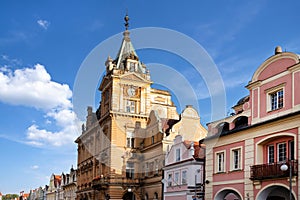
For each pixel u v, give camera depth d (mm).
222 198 23406
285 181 18422
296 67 18734
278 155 19734
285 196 19906
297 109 18422
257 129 20875
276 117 19547
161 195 28109
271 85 20484
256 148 20766
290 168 16641
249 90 22359
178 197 27562
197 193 25578
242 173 21500
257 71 21641
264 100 20922
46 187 95438
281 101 19859
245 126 21797
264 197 19766
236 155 22625
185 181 27047
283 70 19719
